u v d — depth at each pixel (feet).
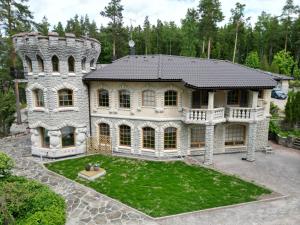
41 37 77.41
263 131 93.97
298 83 210.79
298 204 58.18
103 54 243.19
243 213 54.80
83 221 52.21
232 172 75.66
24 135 117.60
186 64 92.63
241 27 234.99
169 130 87.10
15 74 101.40
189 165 81.20
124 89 87.15
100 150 93.20
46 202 41.14
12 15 133.28
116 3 192.95
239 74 86.12
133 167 80.07
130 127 89.20
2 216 38.34
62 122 86.63
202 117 79.05
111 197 61.57
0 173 52.24
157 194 62.85
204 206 57.36
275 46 279.49
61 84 84.07
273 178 71.56
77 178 72.54
